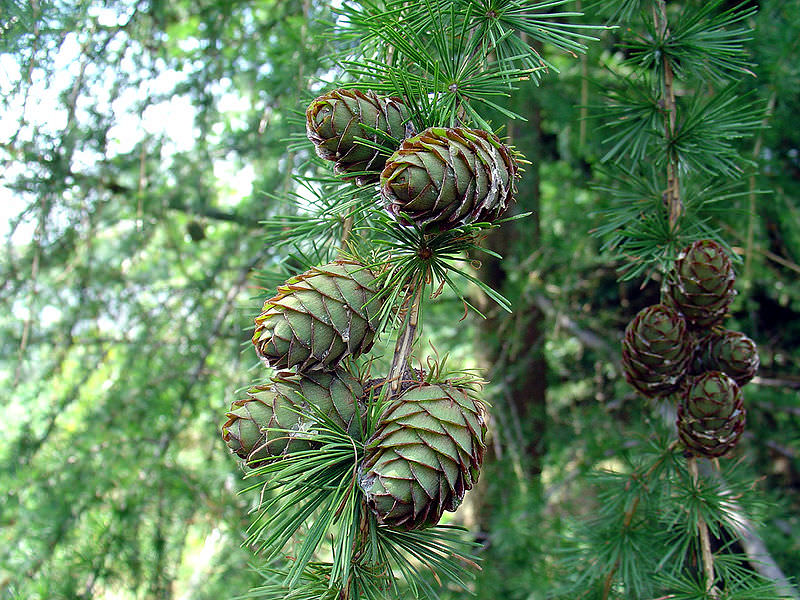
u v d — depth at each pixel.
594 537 0.29
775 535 0.41
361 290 0.19
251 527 0.18
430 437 0.17
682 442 0.25
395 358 0.19
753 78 0.35
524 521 0.47
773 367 0.61
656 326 0.25
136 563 0.44
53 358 0.55
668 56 0.28
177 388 0.51
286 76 0.42
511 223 0.59
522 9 0.21
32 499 0.48
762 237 0.50
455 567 0.19
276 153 0.50
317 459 0.18
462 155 0.18
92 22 0.41
